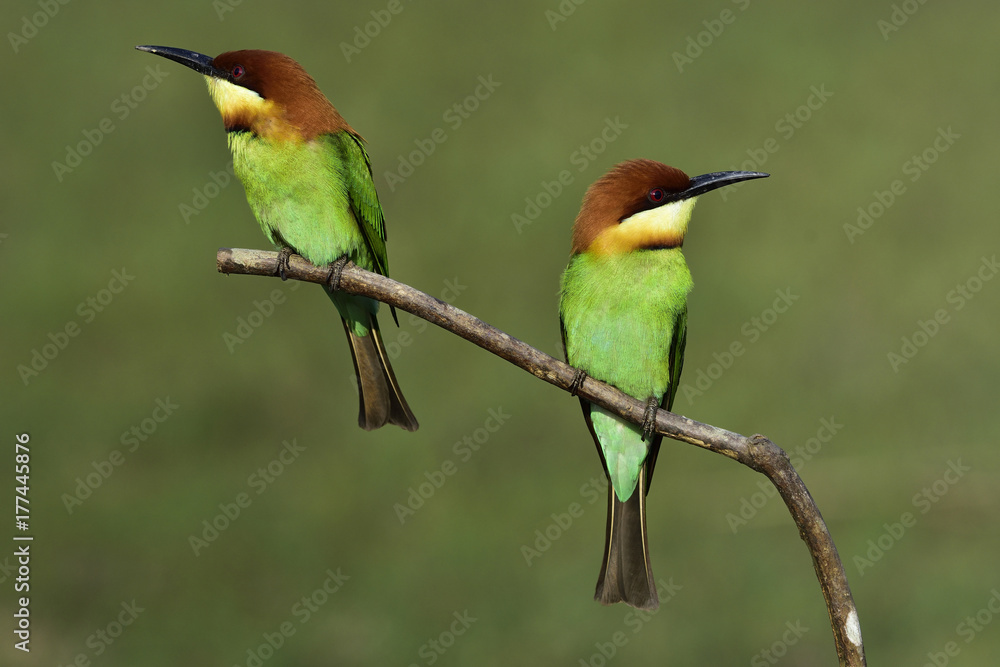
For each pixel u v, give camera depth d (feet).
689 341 49.80
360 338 28.43
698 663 35.63
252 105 27.78
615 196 26.25
